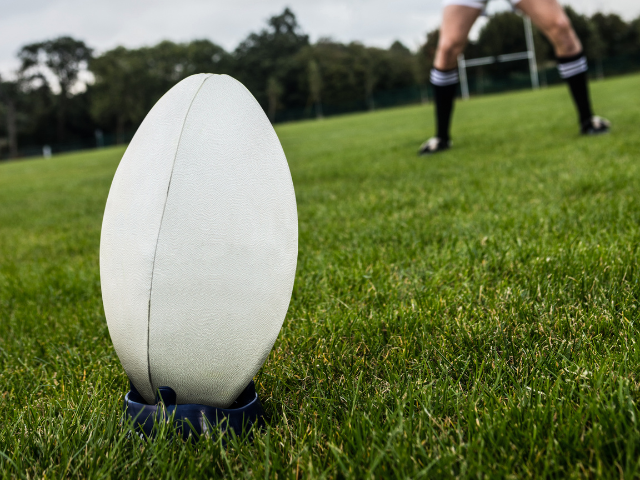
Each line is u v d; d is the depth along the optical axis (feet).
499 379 4.33
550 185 12.06
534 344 5.08
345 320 6.08
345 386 4.72
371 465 3.42
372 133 47.85
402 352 5.17
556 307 5.82
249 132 3.88
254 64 224.53
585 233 8.13
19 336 7.13
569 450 3.37
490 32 170.19
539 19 18.66
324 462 3.57
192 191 3.62
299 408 4.52
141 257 3.64
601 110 32.58
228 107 3.89
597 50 160.04
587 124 20.36
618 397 3.71
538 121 30.96
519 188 12.32
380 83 202.49
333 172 20.72
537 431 3.54
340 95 201.57
